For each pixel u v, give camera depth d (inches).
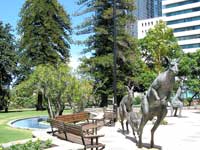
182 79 1724.9
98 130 735.1
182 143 573.3
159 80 481.4
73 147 478.9
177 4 4633.4
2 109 1959.9
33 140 539.5
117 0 1710.1
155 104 490.0
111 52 1668.3
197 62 1824.6
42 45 1910.7
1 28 2017.7
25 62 1902.1
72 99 1006.4
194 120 987.3
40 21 1925.4
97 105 1744.6
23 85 1007.0
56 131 636.7
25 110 1942.7
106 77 1632.6
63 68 996.6
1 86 1943.9
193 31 4493.1
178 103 1108.5
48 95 986.7
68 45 2025.1
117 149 519.5
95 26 1699.1
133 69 1722.4
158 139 617.9
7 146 484.1
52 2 1964.8
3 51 1975.9
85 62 1653.5
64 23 2012.8
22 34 1947.6
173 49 1729.8
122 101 689.0
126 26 1737.2
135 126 589.9
